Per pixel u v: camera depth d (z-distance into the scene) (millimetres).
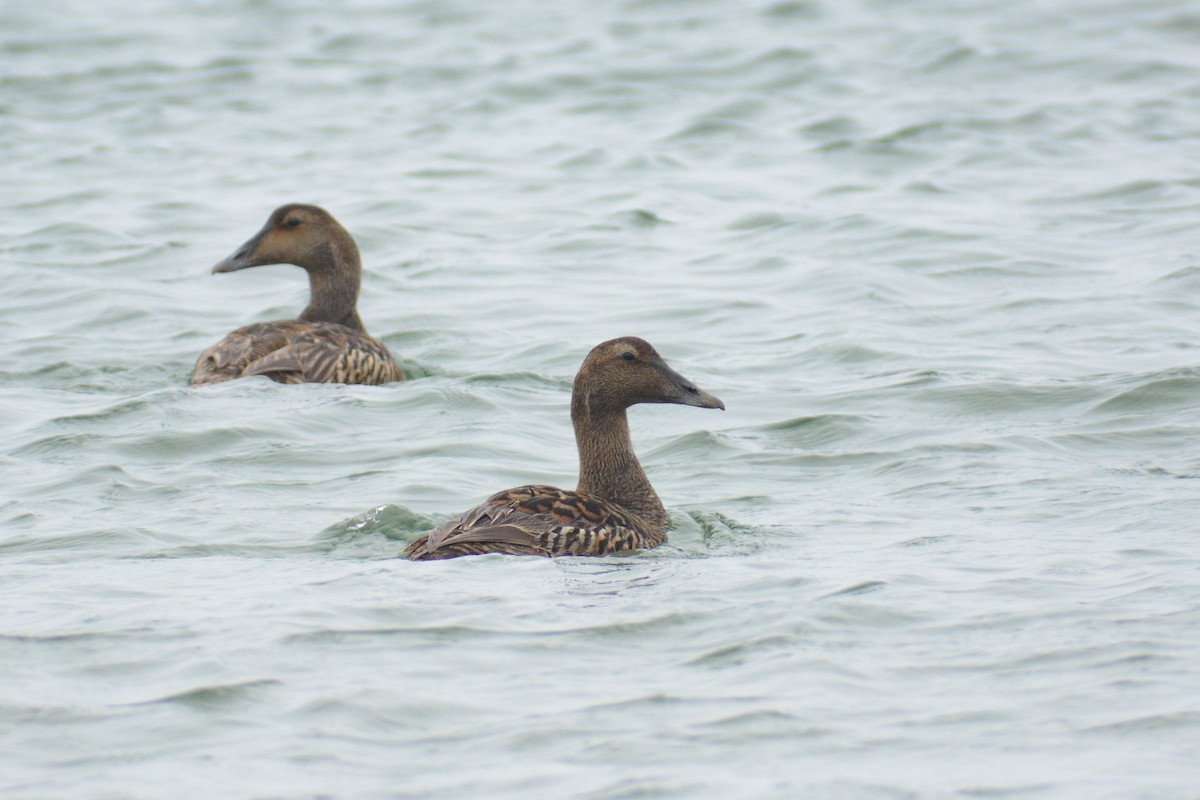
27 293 22359
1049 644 8977
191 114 35375
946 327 19828
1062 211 26047
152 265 24312
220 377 17297
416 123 34312
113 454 14797
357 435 15508
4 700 8383
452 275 23344
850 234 24906
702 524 12555
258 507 13086
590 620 9586
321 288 19656
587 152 31344
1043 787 7223
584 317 20891
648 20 42562
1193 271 21578
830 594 10031
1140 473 13578
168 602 10055
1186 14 40594
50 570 11055
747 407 16609
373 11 45406
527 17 43750
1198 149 29938
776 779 7371
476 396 16828
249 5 46906
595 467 12742
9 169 30781
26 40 42688
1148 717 7926
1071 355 18141
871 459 14523
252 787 7371
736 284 22359
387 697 8367
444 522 12133
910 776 7371
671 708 8219
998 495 13023
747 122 33469
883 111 33656
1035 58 37500
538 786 7348
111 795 7301
